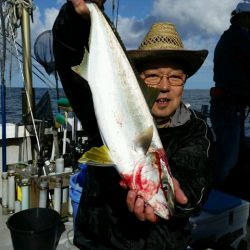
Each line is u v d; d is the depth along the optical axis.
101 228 0.90
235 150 1.91
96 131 0.92
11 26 1.87
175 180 0.80
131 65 0.82
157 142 0.79
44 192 1.66
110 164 0.74
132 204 0.74
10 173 1.77
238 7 1.86
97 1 0.83
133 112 0.78
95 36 0.81
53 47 0.86
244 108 1.87
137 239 0.87
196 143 0.90
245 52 1.81
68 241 1.55
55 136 1.94
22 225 1.47
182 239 0.92
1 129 1.98
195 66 0.95
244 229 1.47
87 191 0.95
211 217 1.30
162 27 0.94
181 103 0.93
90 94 0.88
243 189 2.01
